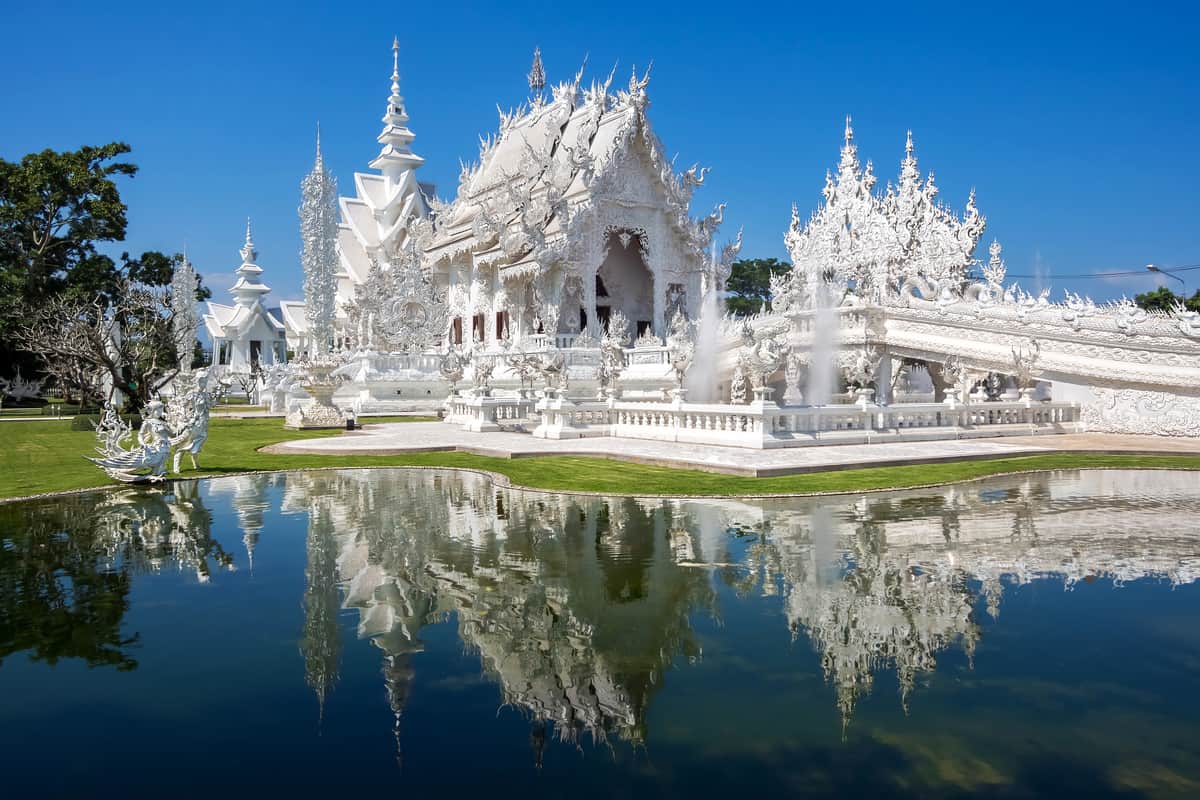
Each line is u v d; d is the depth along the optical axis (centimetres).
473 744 452
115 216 5053
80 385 3459
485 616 681
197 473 1620
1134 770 414
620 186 4150
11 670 565
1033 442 2066
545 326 3966
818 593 734
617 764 425
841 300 3325
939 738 451
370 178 6862
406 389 4022
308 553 915
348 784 407
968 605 693
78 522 1113
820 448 1819
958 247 4097
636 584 770
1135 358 2359
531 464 1678
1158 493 1290
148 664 575
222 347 8388
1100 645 594
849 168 4094
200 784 409
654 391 3238
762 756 434
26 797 396
